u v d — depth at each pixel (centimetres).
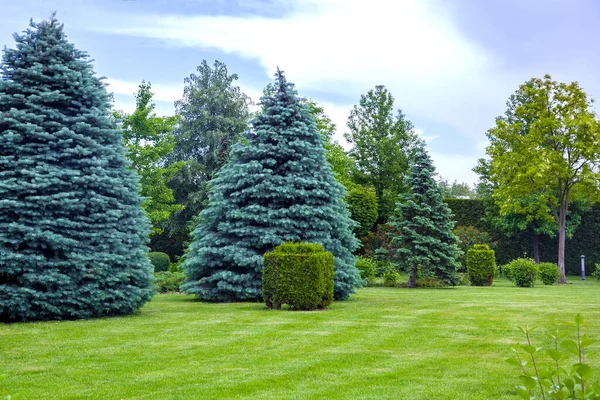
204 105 3881
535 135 2777
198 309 1272
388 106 3912
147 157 3009
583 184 2734
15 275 1053
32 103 1110
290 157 1563
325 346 788
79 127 1130
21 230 1033
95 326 986
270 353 738
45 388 562
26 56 1140
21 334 899
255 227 1498
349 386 566
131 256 1162
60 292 1062
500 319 1057
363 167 3862
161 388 561
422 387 560
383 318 1080
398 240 2288
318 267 1243
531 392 529
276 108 1584
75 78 1137
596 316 1091
